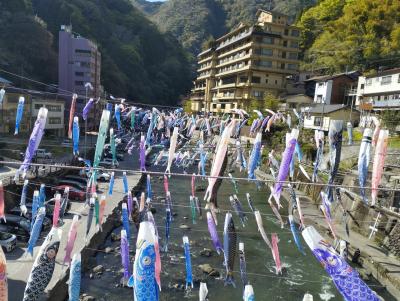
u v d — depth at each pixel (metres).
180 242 23.66
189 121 24.42
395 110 37.91
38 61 58.78
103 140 9.71
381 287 19.20
